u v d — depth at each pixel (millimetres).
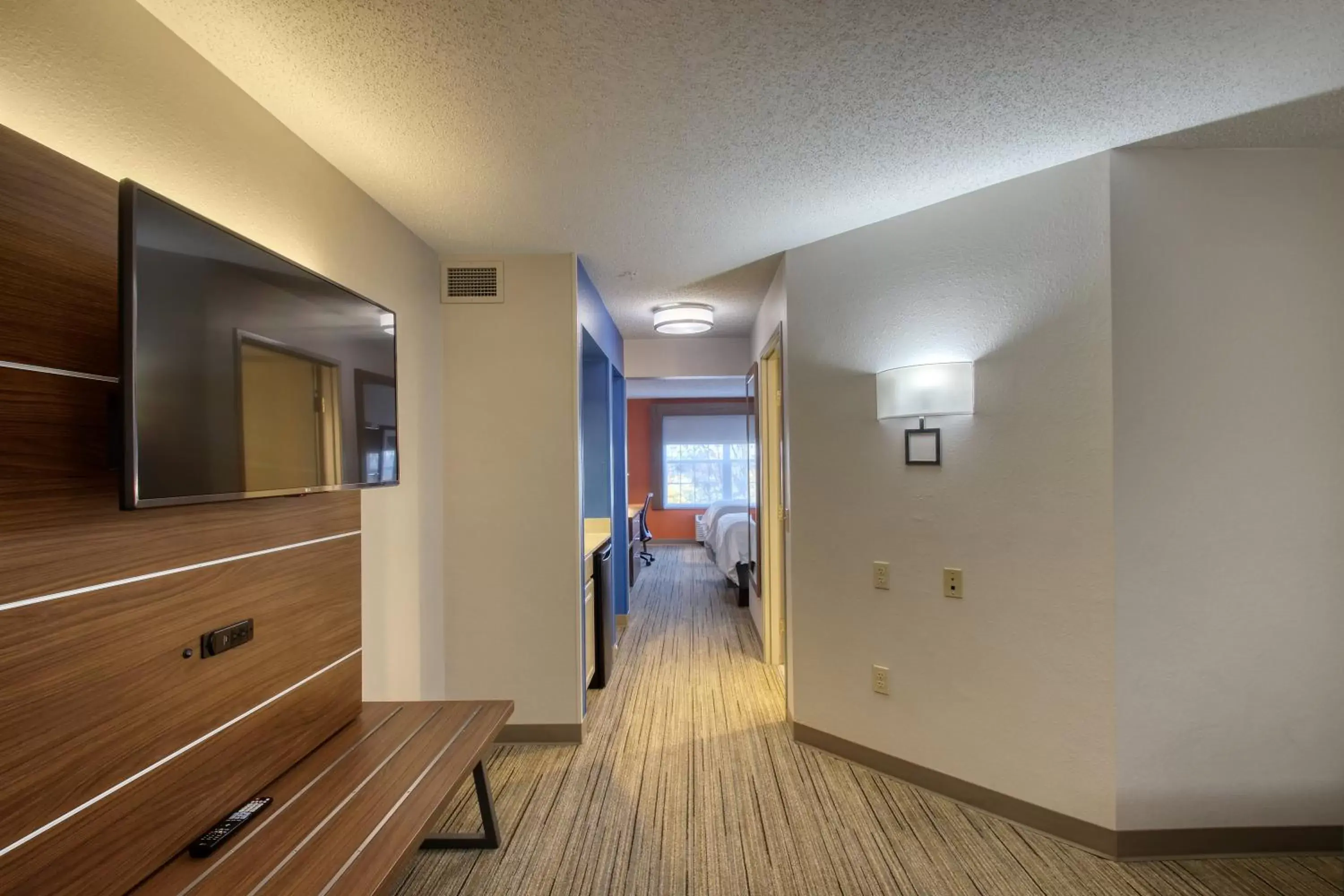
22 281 945
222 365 1193
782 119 1739
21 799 917
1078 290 2010
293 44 1383
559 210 2342
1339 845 1946
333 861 1152
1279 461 1945
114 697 1064
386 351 1868
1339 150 1953
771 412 3928
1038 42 1425
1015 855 1983
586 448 4312
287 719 1512
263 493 1309
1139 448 1938
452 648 2795
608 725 3014
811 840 2074
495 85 1552
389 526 2301
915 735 2410
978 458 2230
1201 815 1952
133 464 982
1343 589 1945
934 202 2314
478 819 2209
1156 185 1953
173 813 1170
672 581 6605
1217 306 1945
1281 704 1951
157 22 1304
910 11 1315
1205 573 1945
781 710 3188
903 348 2426
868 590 2547
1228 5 1312
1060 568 2045
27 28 1057
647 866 1948
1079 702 2010
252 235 1595
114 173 1208
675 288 3510
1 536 901
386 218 2330
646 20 1320
